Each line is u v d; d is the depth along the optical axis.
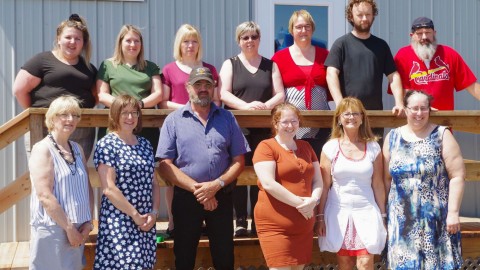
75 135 4.72
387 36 6.37
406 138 4.04
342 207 4.03
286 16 6.24
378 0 6.34
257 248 4.68
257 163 3.92
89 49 4.71
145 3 5.96
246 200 4.88
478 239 4.97
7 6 5.70
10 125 4.25
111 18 5.90
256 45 4.81
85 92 4.64
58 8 5.80
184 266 4.07
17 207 5.77
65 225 3.59
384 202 4.13
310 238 3.96
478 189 6.49
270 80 4.82
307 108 4.88
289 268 3.87
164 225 5.56
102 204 3.81
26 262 4.73
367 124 4.13
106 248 3.71
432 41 5.12
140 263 3.71
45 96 4.53
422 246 3.93
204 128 4.12
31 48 5.75
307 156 4.00
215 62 6.10
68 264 3.67
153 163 3.89
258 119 4.62
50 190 3.59
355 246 3.98
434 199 3.94
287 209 3.87
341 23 6.35
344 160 4.05
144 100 4.64
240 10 6.14
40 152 3.63
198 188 4.00
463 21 6.45
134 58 4.75
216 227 4.11
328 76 4.84
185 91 4.79
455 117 4.95
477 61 6.46
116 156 3.75
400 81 4.95
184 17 6.04
